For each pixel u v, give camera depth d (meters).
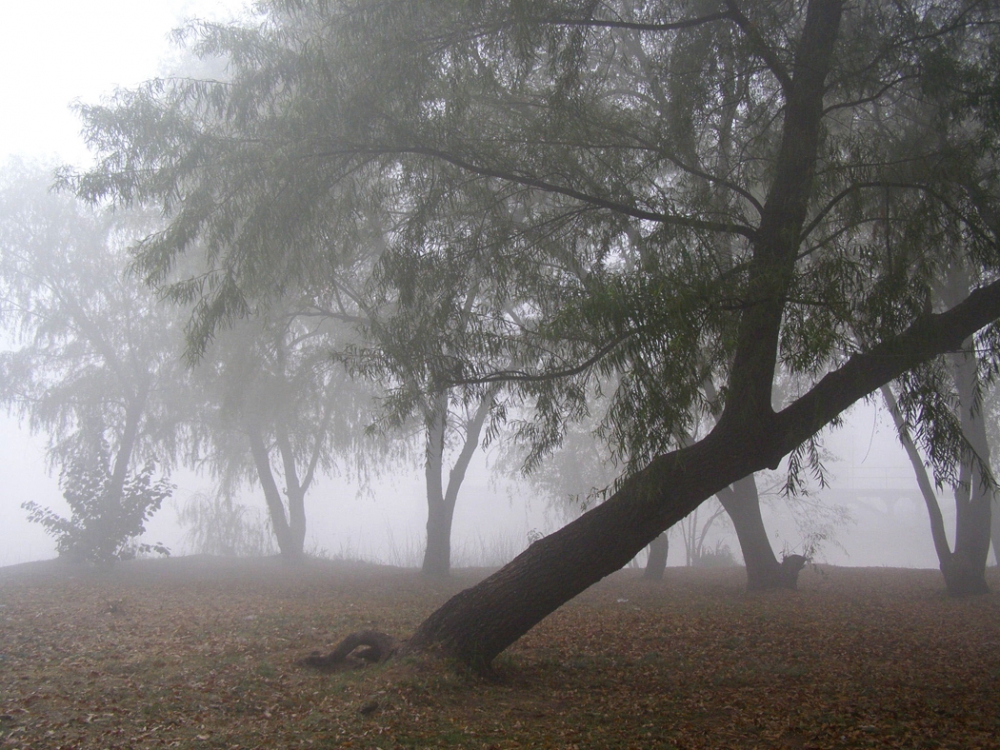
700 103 9.81
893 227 9.00
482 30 9.30
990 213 8.80
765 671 8.96
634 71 11.82
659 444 7.13
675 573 21.34
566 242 9.73
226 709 6.84
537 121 9.64
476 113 9.88
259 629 10.95
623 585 18.00
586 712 7.19
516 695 7.72
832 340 7.05
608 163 9.46
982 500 15.86
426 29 9.48
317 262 10.60
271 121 9.57
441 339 9.07
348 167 9.82
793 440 8.04
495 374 8.76
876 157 9.16
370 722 6.49
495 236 9.64
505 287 9.68
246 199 9.70
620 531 8.22
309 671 8.35
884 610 13.83
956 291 13.51
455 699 7.29
